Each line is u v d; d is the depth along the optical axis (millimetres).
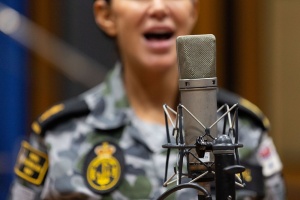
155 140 2541
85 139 2562
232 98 2701
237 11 5312
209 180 1766
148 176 2492
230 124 1802
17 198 2637
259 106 5367
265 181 2705
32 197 2611
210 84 1786
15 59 4863
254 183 2600
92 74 4914
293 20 5383
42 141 2607
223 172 1650
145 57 2553
